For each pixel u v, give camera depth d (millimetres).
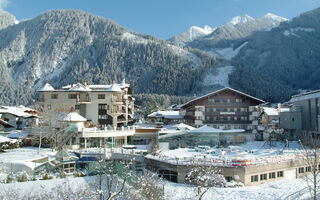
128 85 76875
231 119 70812
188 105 78938
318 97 57062
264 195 30391
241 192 31266
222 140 61500
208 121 70438
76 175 37000
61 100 63094
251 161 35562
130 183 31828
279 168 37594
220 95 71375
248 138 62875
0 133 60344
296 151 44719
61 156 38781
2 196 27766
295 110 67750
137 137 60750
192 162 35156
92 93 63812
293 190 32281
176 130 60531
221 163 35219
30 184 32594
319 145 43219
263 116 100062
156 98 164125
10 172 37719
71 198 27938
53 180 34406
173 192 31203
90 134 51688
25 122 83188
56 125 57125
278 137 62500
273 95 179375
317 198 28391
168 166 36656
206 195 30406
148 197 26109
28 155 44531
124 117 72188
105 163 35312
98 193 23516
